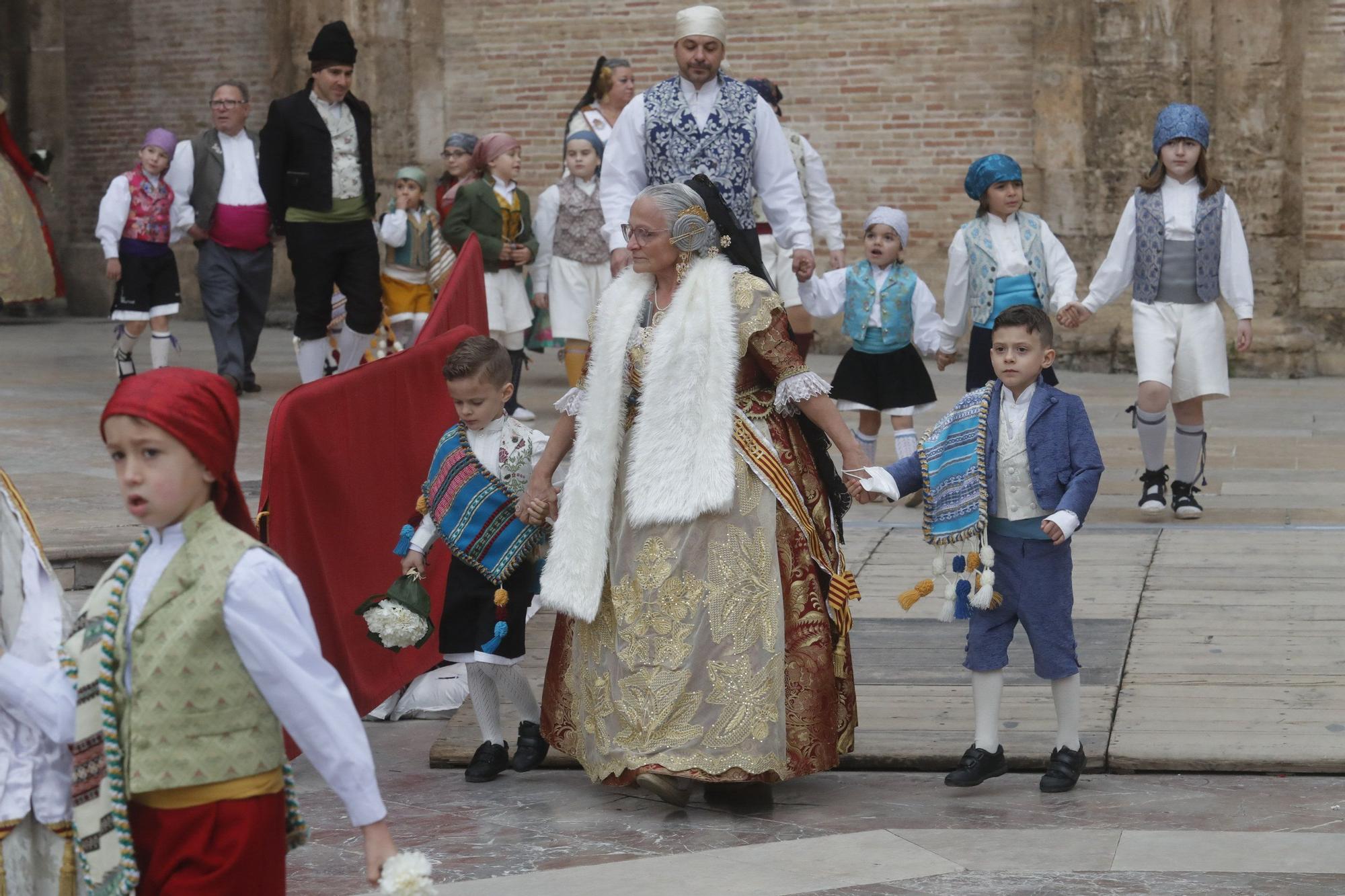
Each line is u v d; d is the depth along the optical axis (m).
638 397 5.52
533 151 19.23
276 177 12.66
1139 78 15.98
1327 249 15.86
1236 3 15.55
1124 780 5.71
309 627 3.25
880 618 7.67
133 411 3.16
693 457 5.38
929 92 17.27
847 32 17.52
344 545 6.39
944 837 5.11
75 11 22.27
